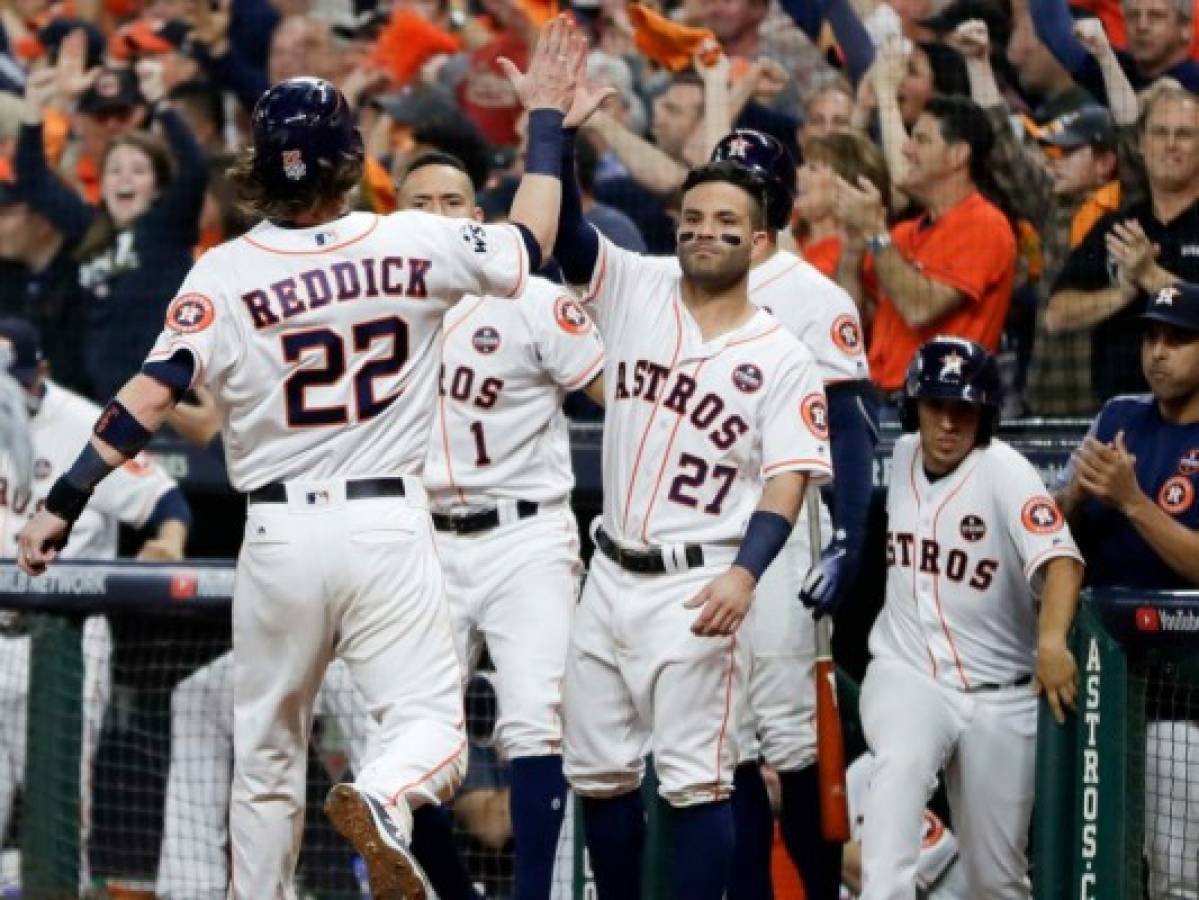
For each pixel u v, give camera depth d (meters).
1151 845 22.34
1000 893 22.77
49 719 26.06
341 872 25.84
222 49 34.09
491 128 32.59
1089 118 27.22
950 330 27.27
